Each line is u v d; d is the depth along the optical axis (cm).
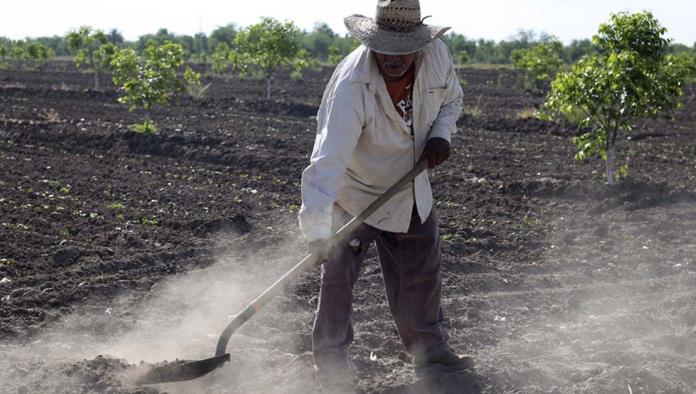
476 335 678
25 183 1254
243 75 3847
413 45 473
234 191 1271
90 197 1184
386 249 557
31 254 870
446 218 1135
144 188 1264
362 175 519
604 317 735
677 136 2053
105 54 3350
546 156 1695
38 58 4412
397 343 642
